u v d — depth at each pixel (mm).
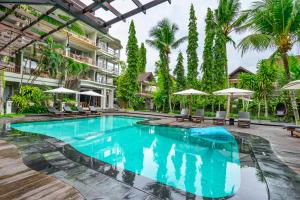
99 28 4316
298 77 15500
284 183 3117
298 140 7109
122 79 27234
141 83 39750
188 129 10406
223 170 4543
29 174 3453
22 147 5488
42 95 18000
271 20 12039
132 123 13875
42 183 3090
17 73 18625
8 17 5301
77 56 26766
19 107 15539
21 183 3061
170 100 24328
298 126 7848
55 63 20062
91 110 18984
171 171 4504
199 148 6832
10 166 3828
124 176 3736
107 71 32844
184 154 6094
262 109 20266
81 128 11352
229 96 13664
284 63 12070
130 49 26609
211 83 21125
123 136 9086
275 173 3578
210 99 20984
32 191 2801
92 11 3742
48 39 19812
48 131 9797
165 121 13500
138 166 4805
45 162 4293
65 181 3305
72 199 2609
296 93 15602
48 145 5887
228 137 8234
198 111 14086
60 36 24344
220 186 3604
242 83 19203
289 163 4203
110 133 9812
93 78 30453
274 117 17781
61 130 10359
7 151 4891
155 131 10375
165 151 6449
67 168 3984
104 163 4543
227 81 19484
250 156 5160
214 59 20453
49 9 4309
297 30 11469
